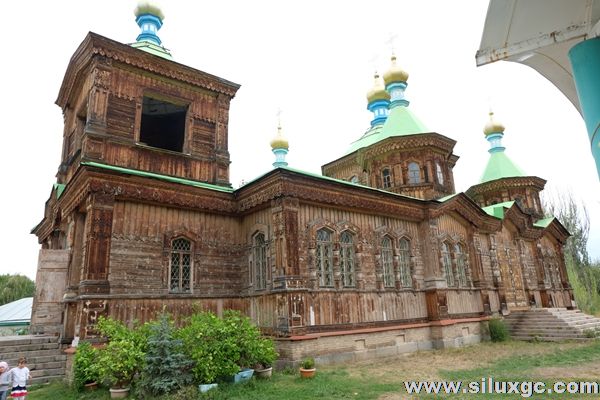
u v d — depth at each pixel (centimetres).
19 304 3331
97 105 1631
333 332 1542
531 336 2223
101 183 1395
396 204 1922
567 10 322
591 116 276
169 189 1538
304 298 1488
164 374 1046
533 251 2952
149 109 2138
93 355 1185
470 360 1578
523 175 3238
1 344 1451
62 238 1812
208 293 1588
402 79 2780
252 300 1606
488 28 347
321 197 1625
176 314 1488
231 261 1681
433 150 2442
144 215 1491
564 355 1634
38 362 1447
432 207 2048
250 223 1692
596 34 309
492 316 2303
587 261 4916
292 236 1500
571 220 5100
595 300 3975
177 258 1570
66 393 1163
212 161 1916
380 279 1788
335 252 1664
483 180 3372
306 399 1018
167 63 1828
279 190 1516
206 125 1939
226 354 1144
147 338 1110
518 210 2772
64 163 1959
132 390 1088
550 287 2980
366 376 1292
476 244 2355
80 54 1752
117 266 1394
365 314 1692
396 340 1753
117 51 1711
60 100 2075
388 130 2572
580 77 290
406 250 1977
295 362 1384
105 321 1194
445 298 1983
